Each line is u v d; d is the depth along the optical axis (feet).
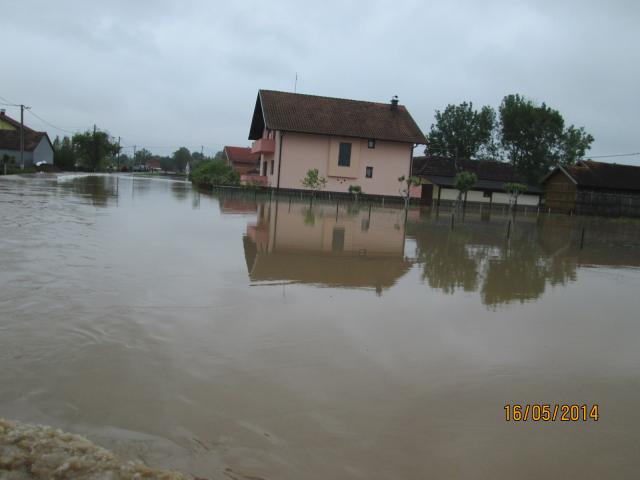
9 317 17.62
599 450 12.10
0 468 9.36
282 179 128.57
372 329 19.49
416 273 31.27
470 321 21.40
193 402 12.87
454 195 153.38
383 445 11.65
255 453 10.93
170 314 19.38
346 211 84.43
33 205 54.49
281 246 38.34
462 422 12.96
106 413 12.03
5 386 12.94
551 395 14.87
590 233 75.05
